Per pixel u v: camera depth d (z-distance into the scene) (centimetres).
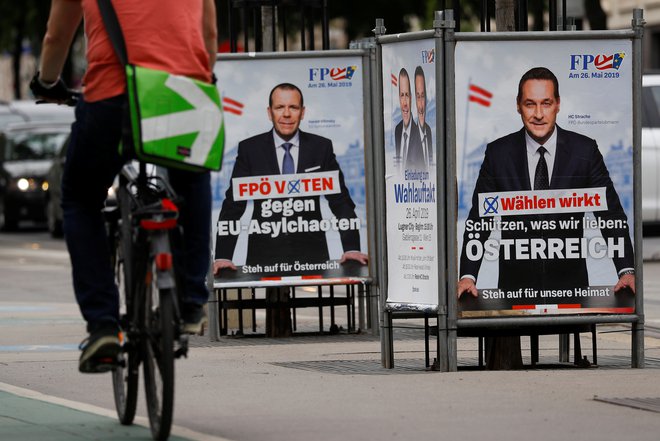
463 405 910
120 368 853
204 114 755
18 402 948
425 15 4922
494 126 1088
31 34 5841
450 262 1091
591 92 1097
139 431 826
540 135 1093
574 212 1099
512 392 971
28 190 3862
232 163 1402
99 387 1035
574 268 1102
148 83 741
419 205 1114
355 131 1415
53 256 2953
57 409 916
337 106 1412
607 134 1100
